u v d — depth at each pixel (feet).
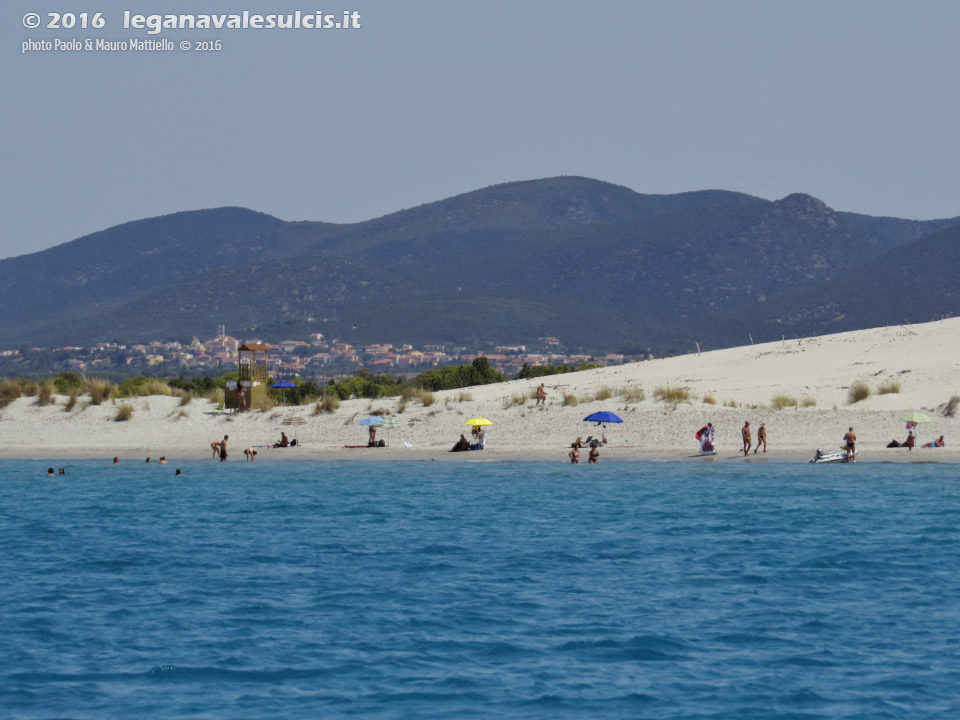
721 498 450.71
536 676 226.38
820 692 215.10
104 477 550.77
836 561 328.90
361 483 513.45
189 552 356.79
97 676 228.84
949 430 598.34
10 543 375.04
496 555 344.90
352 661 237.04
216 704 212.64
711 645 245.86
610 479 509.76
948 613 269.44
